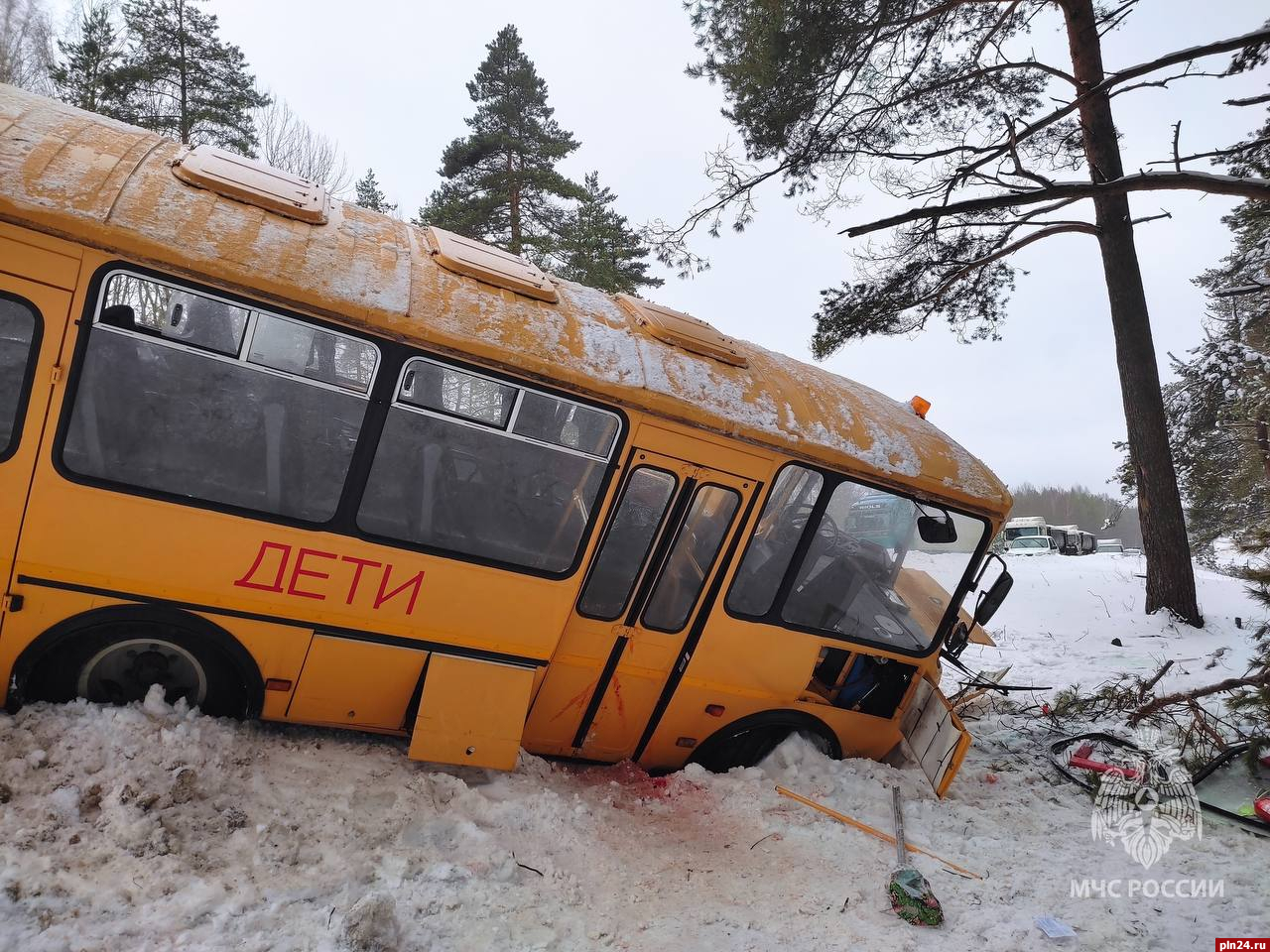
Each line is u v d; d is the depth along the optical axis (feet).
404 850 13.05
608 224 84.12
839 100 31.83
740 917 13.75
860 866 15.92
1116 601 45.68
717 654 17.35
